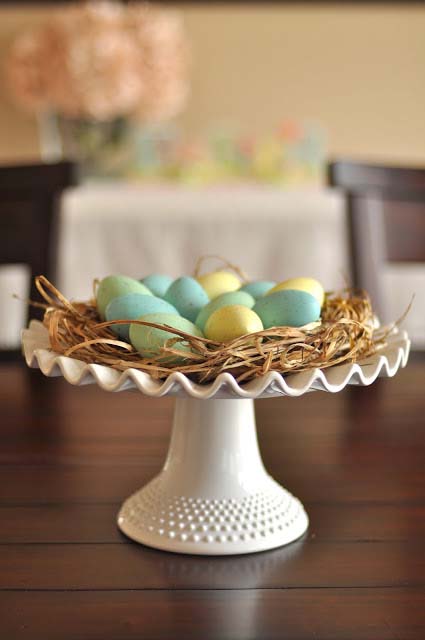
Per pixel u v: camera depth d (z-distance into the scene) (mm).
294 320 789
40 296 1667
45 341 846
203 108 5973
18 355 1495
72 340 800
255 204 2705
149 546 741
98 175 4004
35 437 998
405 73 5961
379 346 823
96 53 4020
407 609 654
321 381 686
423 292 2539
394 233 1828
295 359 739
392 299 2543
